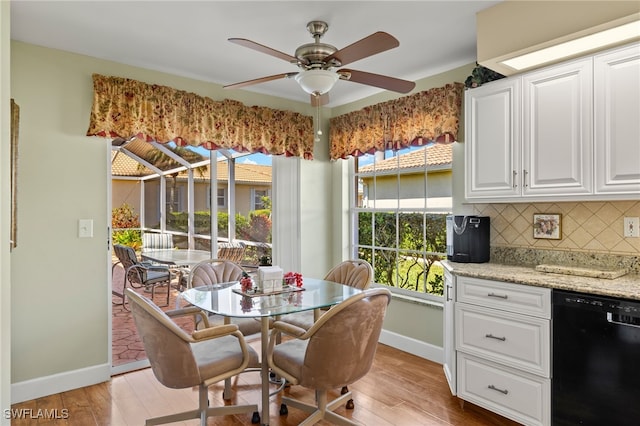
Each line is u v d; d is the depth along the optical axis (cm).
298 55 212
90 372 289
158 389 282
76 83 287
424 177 355
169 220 355
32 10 227
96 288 295
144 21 241
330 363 199
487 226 285
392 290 378
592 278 212
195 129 332
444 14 235
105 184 300
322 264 432
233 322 284
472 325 240
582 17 193
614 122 203
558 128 224
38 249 272
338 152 417
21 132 266
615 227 230
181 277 364
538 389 207
